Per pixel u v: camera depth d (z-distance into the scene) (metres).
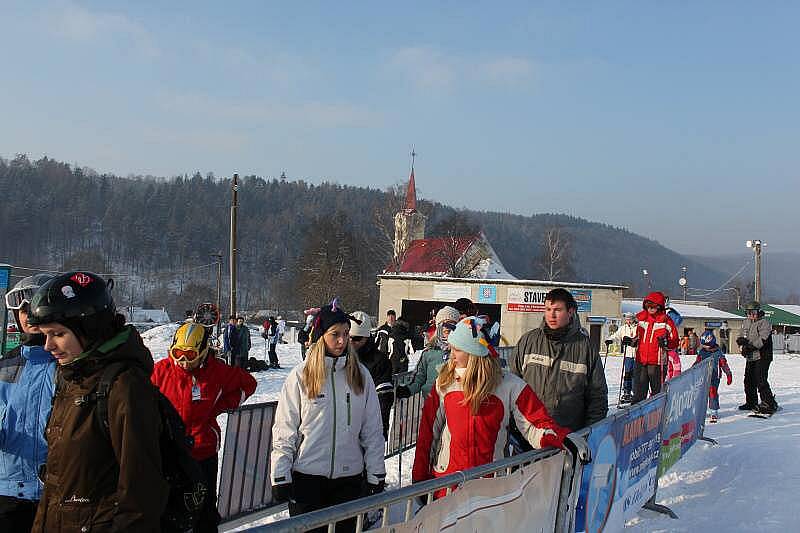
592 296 36.75
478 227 61.97
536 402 3.73
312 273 69.25
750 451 7.94
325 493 3.82
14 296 3.12
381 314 38.78
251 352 27.12
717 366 10.48
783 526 5.36
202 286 88.06
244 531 1.91
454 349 3.75
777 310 52.56
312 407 3.79
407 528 2.43
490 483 2.98
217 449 4.22
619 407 12.52
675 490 6.59
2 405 3.01
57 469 2.16
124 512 2.04
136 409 2.09
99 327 2.17
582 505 4.02
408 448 7.70
